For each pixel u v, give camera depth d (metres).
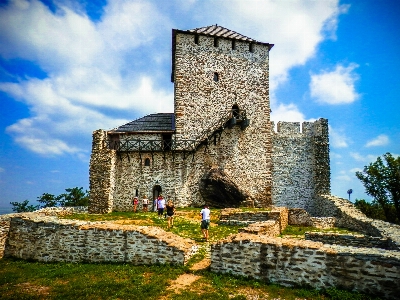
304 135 26.09
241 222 14.27
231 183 20.48
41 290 6.70
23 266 8.82
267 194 22.45
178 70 22.45
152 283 6.81
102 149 20.16
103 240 8.88
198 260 8.44
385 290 5.77
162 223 14.00
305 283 6.47
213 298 5.98
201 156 21.66
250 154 22.58
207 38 23.25
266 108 23.50
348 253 6.21
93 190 19.67
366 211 26.48
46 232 9.58
